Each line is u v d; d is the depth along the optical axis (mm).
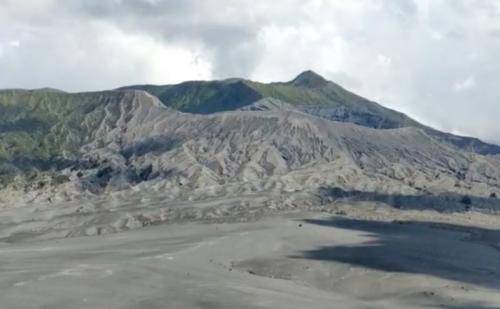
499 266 132375
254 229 173625
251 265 130375
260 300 96875
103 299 96062
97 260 127375
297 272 124875
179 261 129375
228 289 102812
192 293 99625
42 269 115250
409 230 184125
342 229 178375
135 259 128625
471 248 155375
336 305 98438
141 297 97250
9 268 116688
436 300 102188
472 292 106750
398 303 102438
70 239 168750
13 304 93188
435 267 127750
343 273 122500
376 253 141250
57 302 94438
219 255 139375
